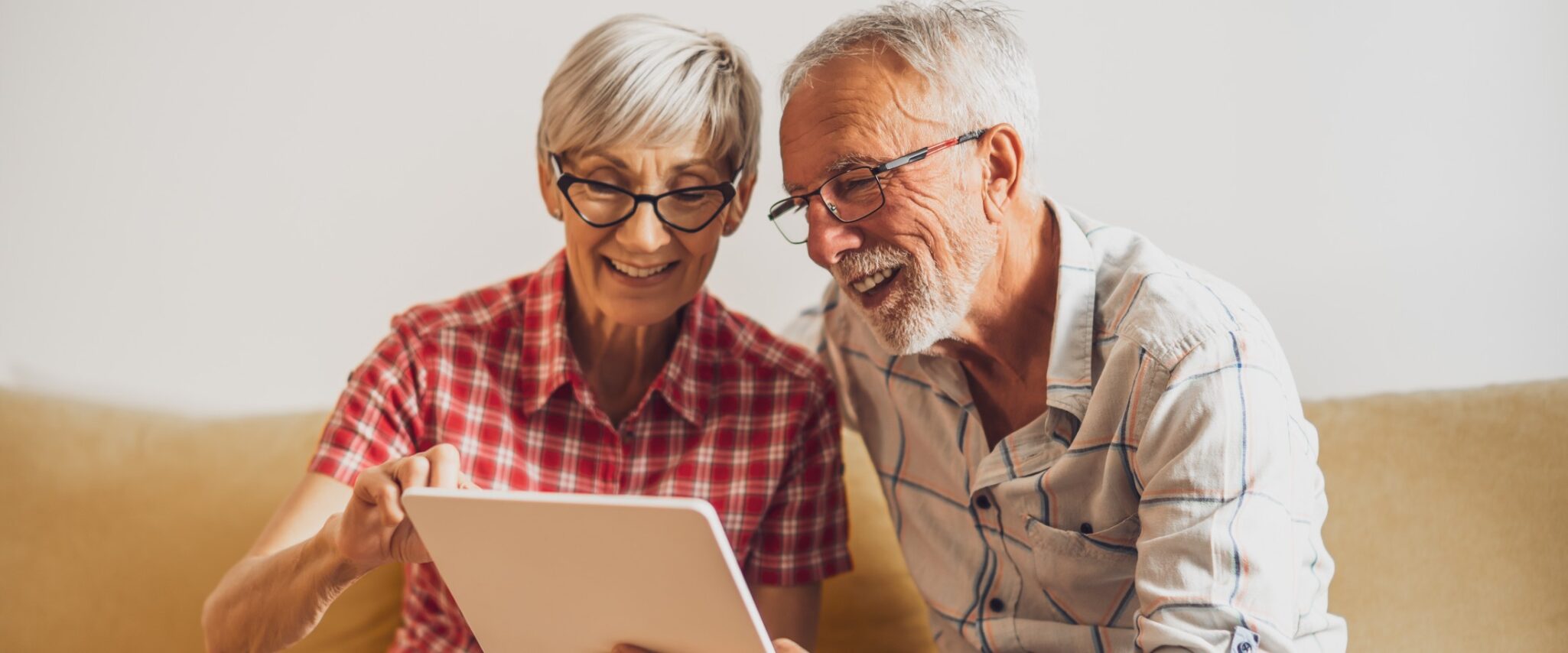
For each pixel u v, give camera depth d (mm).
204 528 1550
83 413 1625
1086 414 1167
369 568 1086
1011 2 1764
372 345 1846
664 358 1429
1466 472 1465
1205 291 1144
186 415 1699
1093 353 1191
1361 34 1737
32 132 1839
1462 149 1730
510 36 1817
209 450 1602
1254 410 1058
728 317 1471
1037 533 1210
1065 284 1193
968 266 1171
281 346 1848
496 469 1338
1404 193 1738
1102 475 1175
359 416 1294
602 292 1282
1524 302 1727
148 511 1558
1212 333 1090
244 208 1836
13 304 1848
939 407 1312
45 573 1534
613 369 1402
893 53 1144
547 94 1259
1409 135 1734
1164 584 1036
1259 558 1017
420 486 998
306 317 1845
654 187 1236
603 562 894
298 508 1249
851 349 1443
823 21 1805
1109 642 1218
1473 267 1732
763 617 1403
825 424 1419
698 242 1258
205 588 1525
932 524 1354
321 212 1836
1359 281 1747
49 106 1837
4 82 1834
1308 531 1081
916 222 1141
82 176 1839
